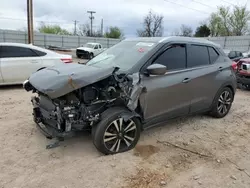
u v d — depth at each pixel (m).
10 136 4.02
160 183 2.94
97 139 3.36
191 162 3.44
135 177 3.04
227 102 5.33
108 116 3.36
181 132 4.46
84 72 3.31
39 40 37.12
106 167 3.21
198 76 4.41
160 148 3.81
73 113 3.22
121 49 4.39
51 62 8.16
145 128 3.91
